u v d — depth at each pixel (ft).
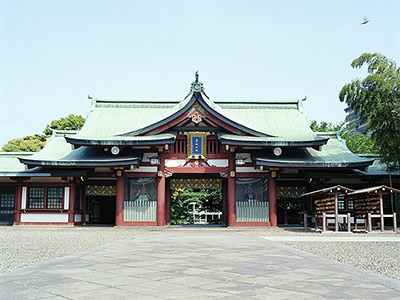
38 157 103.09
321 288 26.37
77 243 59.47
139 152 101.71
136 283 27.76
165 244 56.95
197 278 29.63
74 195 104.17
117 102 121.08
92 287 26.50
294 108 121.60
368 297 23.95
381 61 95.91
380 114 94.89
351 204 106.11
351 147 197.67
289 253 45.85
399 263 39.73
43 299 23.25
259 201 100.27
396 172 104.37
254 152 102.17
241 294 24.45
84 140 97.09
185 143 103.81
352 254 47.09
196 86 98.27
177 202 177.88
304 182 111.04
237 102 121.49
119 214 99.55
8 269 35.53
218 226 112.98
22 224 102.99
